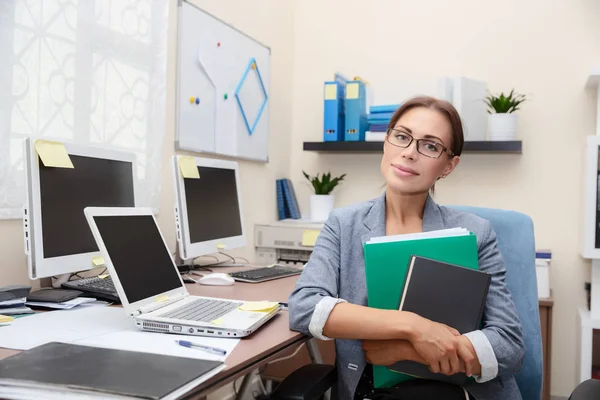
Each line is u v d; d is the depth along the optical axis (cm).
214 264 222
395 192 132
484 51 286
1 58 152
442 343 108
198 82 236
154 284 129
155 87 210
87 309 135
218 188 210
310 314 115
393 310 112
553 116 275
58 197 141
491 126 267
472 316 115
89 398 72
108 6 188
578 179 271
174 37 223
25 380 74
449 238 123
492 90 284
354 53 310
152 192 209
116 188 165
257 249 285
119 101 193
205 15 239
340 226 133
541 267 249
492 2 284
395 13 302
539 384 143
